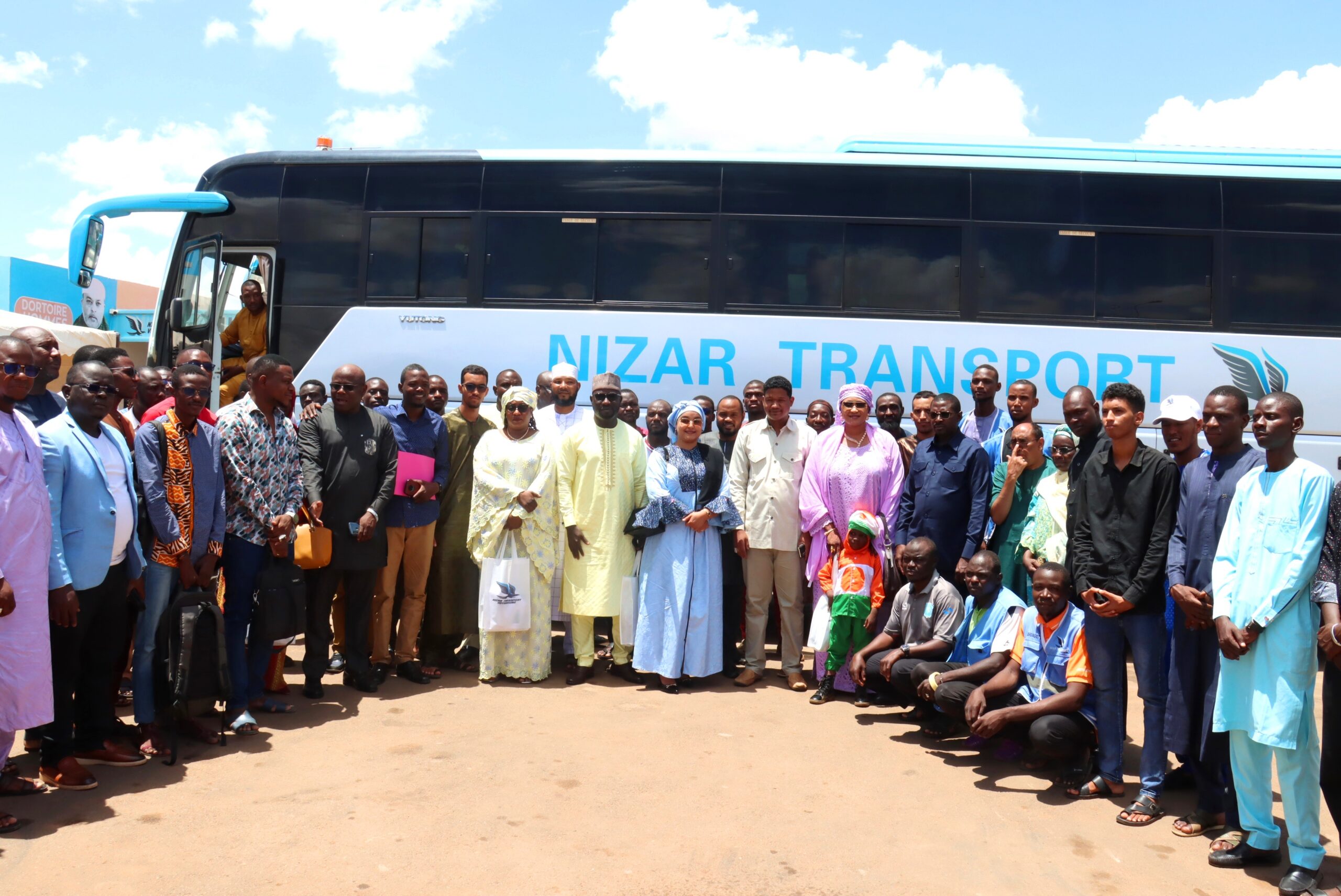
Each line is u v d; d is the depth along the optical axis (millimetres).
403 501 6039
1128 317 7672
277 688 5688
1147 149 7906
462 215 8086
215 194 8336
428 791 4199
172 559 4684
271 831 3740
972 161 7848
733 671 6695
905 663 5301
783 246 7852
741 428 6949
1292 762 3459
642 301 7883
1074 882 3535
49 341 4340
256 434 5035
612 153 8047
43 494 3941
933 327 7695
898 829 3971
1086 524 4395
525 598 6059
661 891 3320
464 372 6500
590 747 4867
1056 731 4414
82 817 3844
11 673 3797
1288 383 7590
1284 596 3455
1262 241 7715
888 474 6180
